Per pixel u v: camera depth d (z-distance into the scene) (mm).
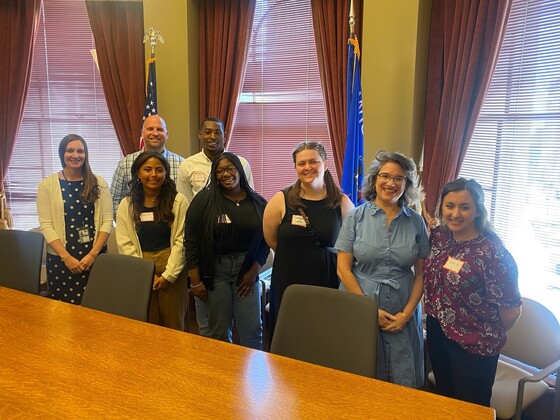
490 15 2736
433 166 3004
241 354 1635
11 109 4207
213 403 1324
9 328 1806
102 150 4484
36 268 2648
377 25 3109
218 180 2488
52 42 4340
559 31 2666
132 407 1298
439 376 1942
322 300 1772
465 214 1754
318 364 1729
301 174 2289
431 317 1932
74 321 1886
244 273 2580
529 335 2363
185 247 2527
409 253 2018
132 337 1751
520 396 1909
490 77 2812
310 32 3723
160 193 2621
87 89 4391
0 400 1323
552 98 2736
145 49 3941
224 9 3748
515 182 2941
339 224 2344
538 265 2857
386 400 1354
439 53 3033
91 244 2865
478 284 1762
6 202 4508
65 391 1373
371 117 3221
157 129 3186
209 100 3906
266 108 4012
